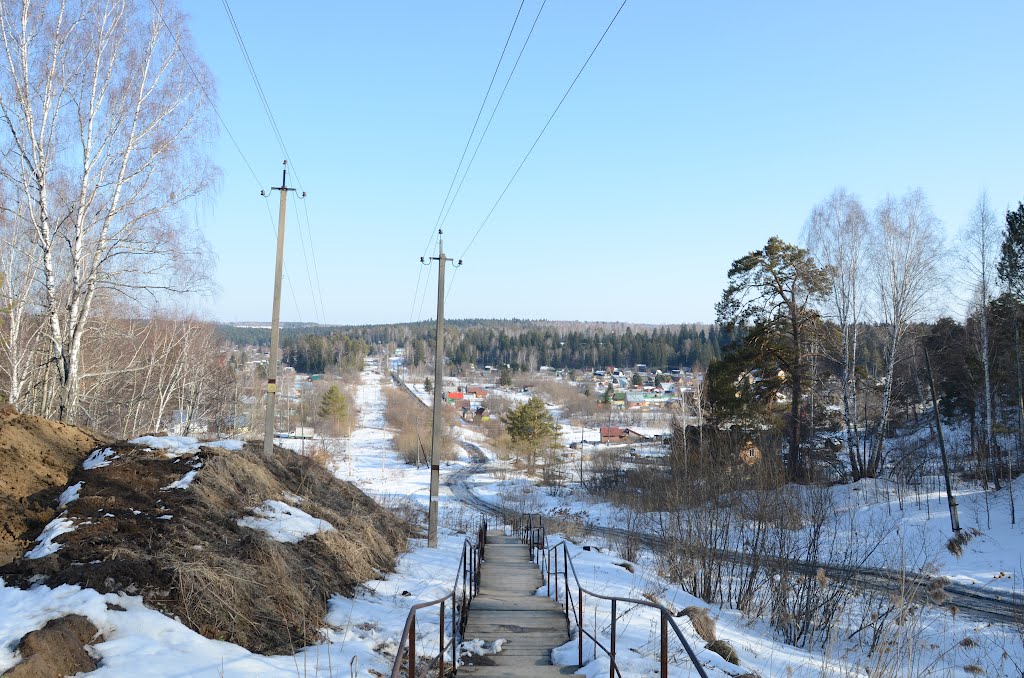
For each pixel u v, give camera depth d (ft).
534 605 37.01
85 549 26.99
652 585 50.49
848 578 49.65
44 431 38.65
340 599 31.45
